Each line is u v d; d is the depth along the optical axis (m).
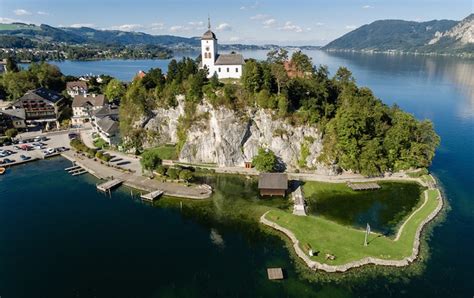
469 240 75.62
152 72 142.38
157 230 82.62
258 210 90.38
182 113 130.62
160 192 100.88
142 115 136.25
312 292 61.38
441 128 165.62
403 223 82.06
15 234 80.62
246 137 117.44
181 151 123.38
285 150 113.88
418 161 108.31
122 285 63.88
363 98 121.12
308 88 119.81
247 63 119.50
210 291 62.03
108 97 186.00
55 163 126.44
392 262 67.81
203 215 89.19
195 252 73.50
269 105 112.56
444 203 91.69
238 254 72.56
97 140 145.62
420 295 60.56
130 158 127.56
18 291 62.56
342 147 107.44
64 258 71.81
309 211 88.69
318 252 70.94
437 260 69.06
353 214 87.00
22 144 143.62
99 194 102.25
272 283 63.72
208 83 125.12
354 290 61.78
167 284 63.97
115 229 83.06
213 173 114.00
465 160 123.56
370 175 107.25
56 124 170.75
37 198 99.69
